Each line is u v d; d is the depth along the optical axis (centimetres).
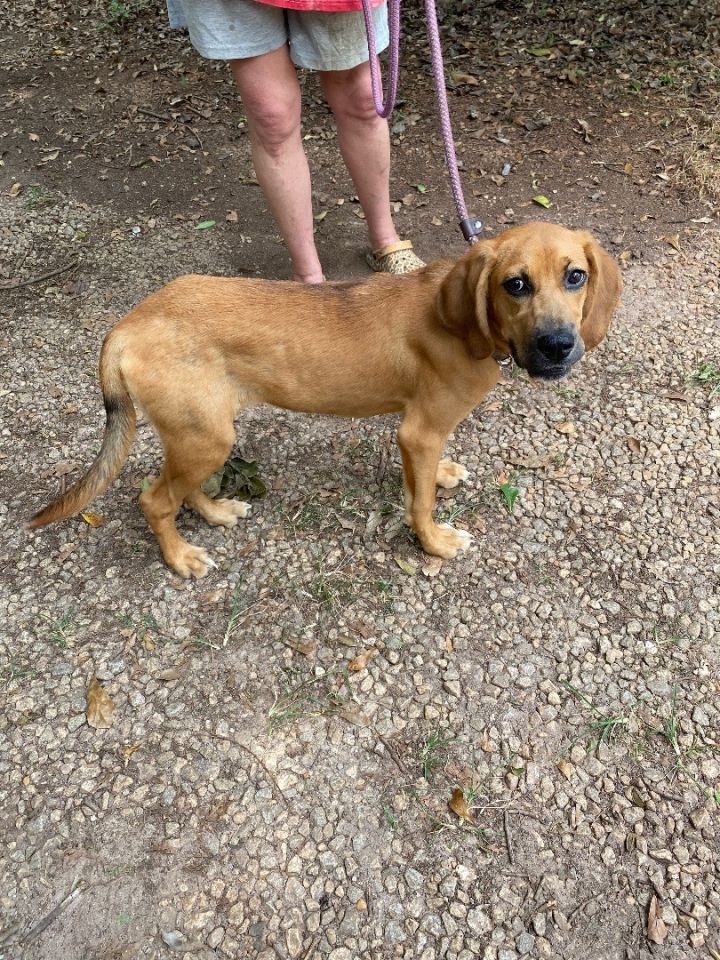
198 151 204
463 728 97
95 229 179
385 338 100
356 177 147
